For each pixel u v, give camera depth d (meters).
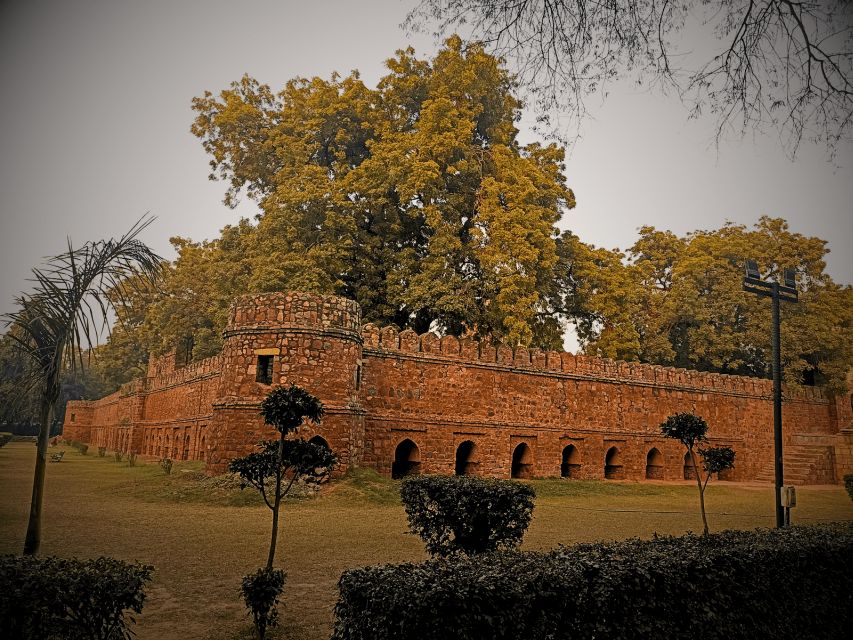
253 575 6.91
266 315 19.58
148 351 52.62
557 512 17.58
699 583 6.11
